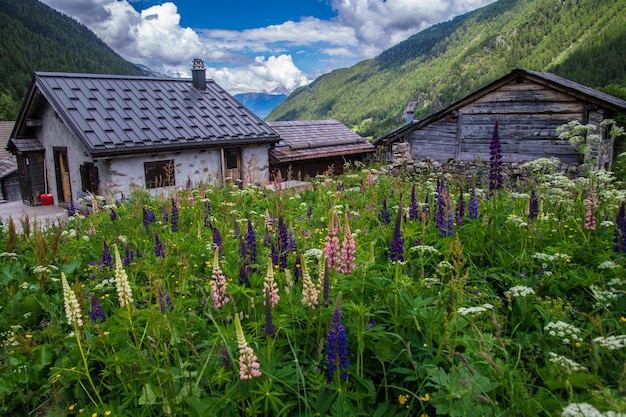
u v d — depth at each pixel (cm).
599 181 714
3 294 561
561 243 519
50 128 1962
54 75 1858
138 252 634
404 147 1975
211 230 774
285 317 378
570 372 295
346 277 421
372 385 330
